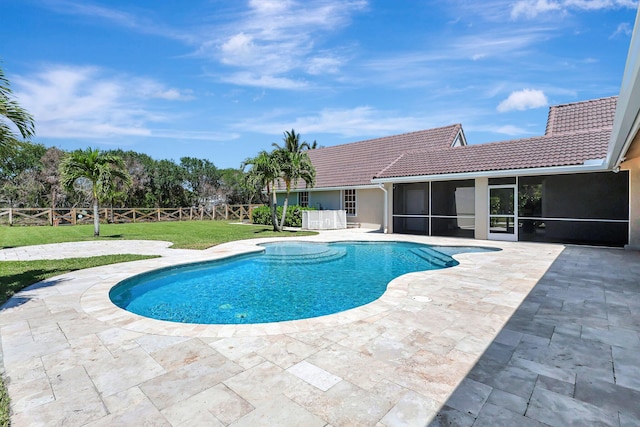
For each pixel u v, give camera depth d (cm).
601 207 1089
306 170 1620
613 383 284
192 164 3325
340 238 1327
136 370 310
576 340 370
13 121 519
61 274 712
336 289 695
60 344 367
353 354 339
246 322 511
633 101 413
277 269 881
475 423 235
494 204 1245
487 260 848
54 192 2480
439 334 388
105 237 1452
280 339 377
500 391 273
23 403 259
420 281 637
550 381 288
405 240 1255
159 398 265
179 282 751
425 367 312
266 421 237
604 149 1033
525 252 971
